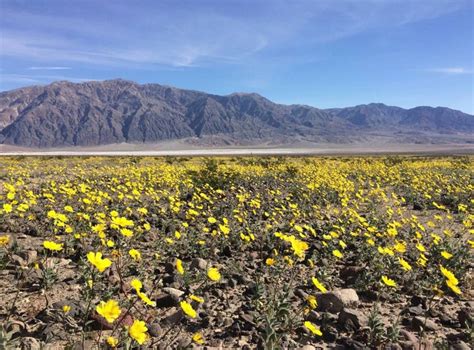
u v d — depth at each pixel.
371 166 8.11
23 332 1.13
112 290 1.40
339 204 3.93
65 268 1.71
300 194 4.21
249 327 1.27
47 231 2.34
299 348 1.14
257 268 1.90
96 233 2.11
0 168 8.20
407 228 2.92
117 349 1.03
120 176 5.62
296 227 2.19
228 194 4.16
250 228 2.56
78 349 1.03
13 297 1.38
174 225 2.58
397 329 1.24
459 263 1.91
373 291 1.63
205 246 2.18
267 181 5.75
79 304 1.26
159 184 4.87
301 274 1.84
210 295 1.55
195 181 4.52
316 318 1.35
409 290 1.67
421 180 5.51
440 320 1.41
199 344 1.17
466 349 1.16
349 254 2.13
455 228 3.04
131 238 2.19
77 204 3.12
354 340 1.23
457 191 4.43
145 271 1.72
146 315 1.30
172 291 1.46
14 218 2.60
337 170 7.21
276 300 1.38
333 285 1.72
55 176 6.48
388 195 4.75
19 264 1.67
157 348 1.10
